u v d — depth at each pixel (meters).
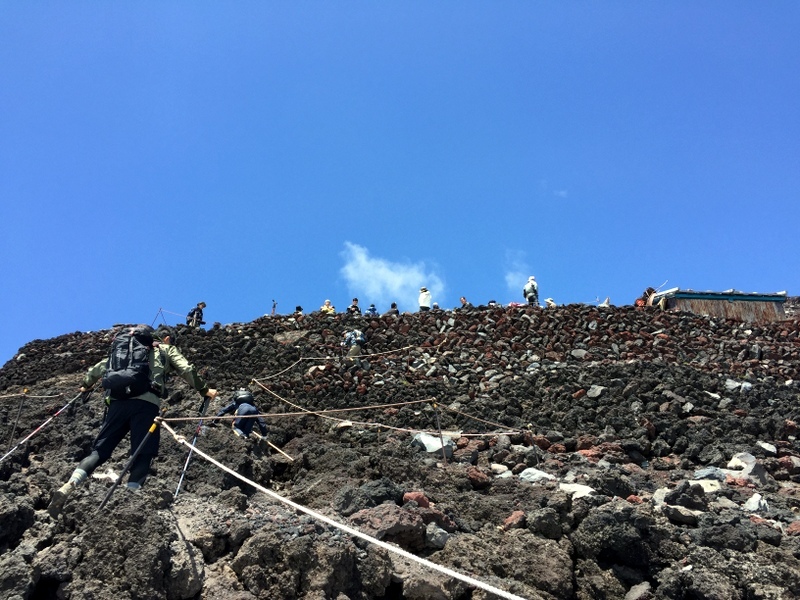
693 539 9.96
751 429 15.36
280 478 12.35
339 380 18.12
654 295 26.16
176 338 20.55
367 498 9.80
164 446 12.02
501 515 10.52
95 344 21.16
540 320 21.94
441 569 6.43
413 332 21.44
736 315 25.44
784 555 9.66
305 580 7.95
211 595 7.72
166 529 8.07
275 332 21.56
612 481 11.49
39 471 10.82
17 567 7.26
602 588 9.23
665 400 16.33
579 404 16.42
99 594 7.28
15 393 17.75
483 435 14.48
